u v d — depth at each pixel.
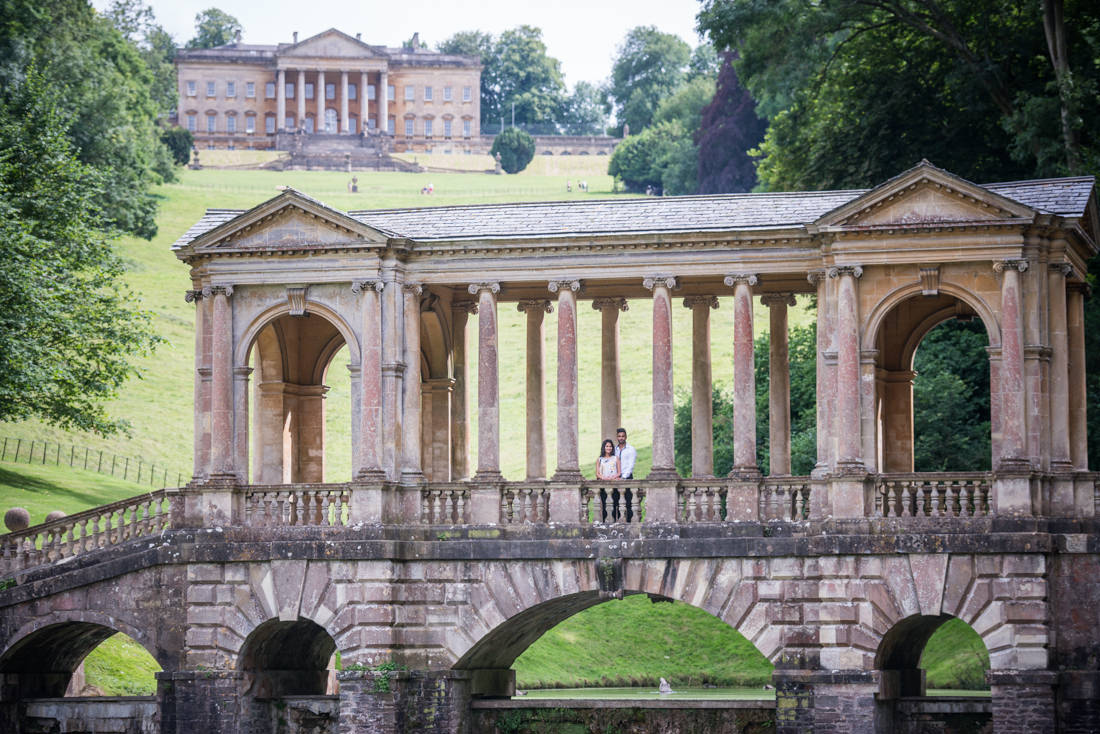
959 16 70.81
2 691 52.25
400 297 50.66
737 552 47.19
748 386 48.62
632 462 50.84
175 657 49.97
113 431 74.38
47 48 111.62
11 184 71.38
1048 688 44.50
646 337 105.69
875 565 46.22
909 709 47.75
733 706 48.00
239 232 50.88
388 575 48.78
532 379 55.12
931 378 67.31
